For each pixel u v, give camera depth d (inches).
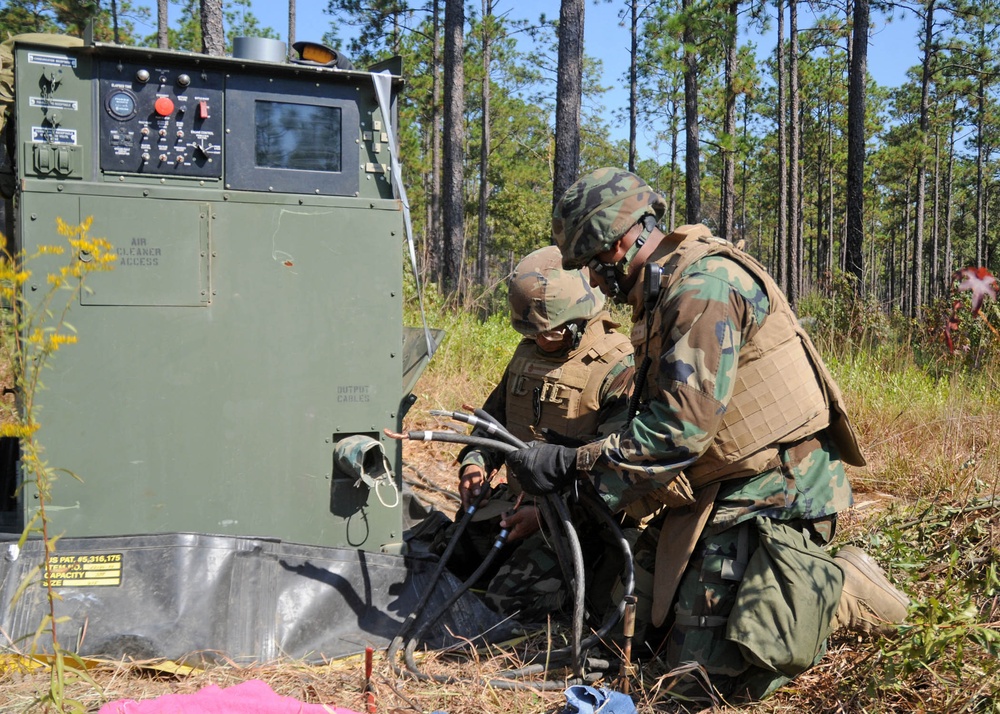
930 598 93.0
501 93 1577.3
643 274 95.5
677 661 95.4
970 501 137.1
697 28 622.8
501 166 1469.0
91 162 97.0
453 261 857.5
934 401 224.7
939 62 1496.1
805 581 91.3
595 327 118.8
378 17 1118.4
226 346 101.4
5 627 90.7
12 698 83.6
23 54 94.0
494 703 91.1
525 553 116.3
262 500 104.2
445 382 240.2
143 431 99.2
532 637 107.0
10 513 126.7
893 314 390.9
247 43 105.3
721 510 95.2
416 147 1178.6
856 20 681.0
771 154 1772.9
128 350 98.0
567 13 527.8
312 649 98.7
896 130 1489.9
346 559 105.0
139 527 99.7
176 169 99.4
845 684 93.9
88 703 84.5
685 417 88.2
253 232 101.7
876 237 2046.0
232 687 83.7
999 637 87.4
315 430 105.7
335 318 105.6
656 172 1286.9
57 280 84.4
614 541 115.0
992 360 215.2
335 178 105.1
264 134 102.2
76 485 97.3
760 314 93.0
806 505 96.0
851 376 255.3
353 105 105.5
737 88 821.9
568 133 527.8
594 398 116.2
